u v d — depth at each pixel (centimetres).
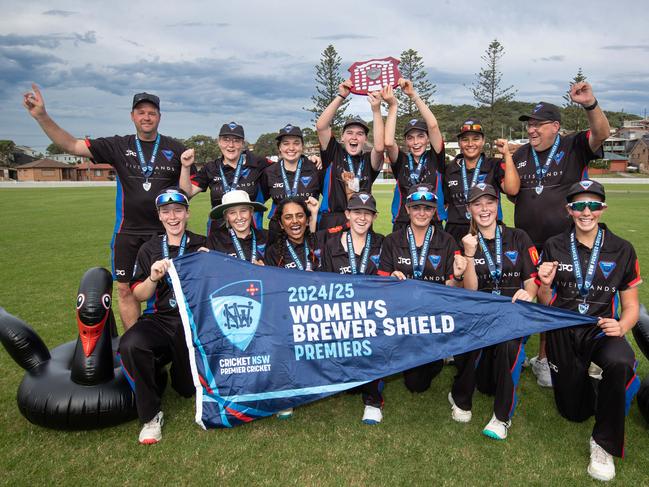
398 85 563
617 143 9306
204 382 388
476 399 446
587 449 364
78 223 1772
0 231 1545
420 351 393
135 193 545
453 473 334
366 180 605
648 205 2331
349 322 395
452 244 438
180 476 331
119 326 650
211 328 393
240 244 474
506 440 375
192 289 398
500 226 441
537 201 505
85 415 374
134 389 377
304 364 392
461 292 395
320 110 5412
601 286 392
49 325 636
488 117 5872
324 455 354
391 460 348
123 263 554
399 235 445
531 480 327
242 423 389
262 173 627
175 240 454
